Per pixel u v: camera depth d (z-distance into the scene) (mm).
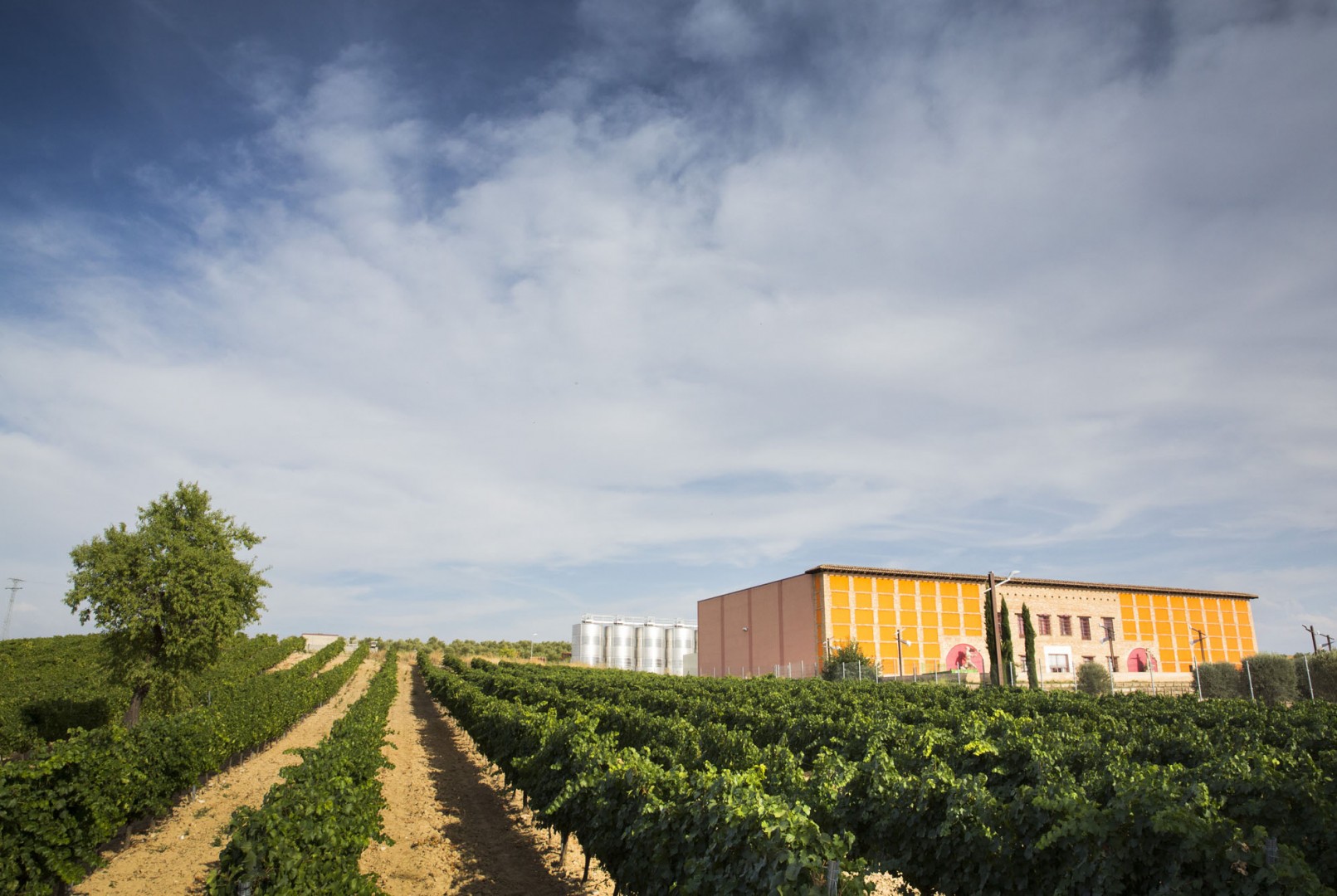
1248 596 68750
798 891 5891
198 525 26156
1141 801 6500
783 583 60469
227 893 6914
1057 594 61312
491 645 110188
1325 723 17328
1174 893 5863
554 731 13234
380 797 11586
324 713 35844
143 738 13195
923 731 14859
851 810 9195
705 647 72875
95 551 24484
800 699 28109
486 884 10805
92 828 10289
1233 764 9055
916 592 57750
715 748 13711
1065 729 17172
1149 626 64000
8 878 8938
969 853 7559
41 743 12297
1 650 53031
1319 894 5199
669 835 7922
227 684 32156
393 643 112312
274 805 7633
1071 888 6699
